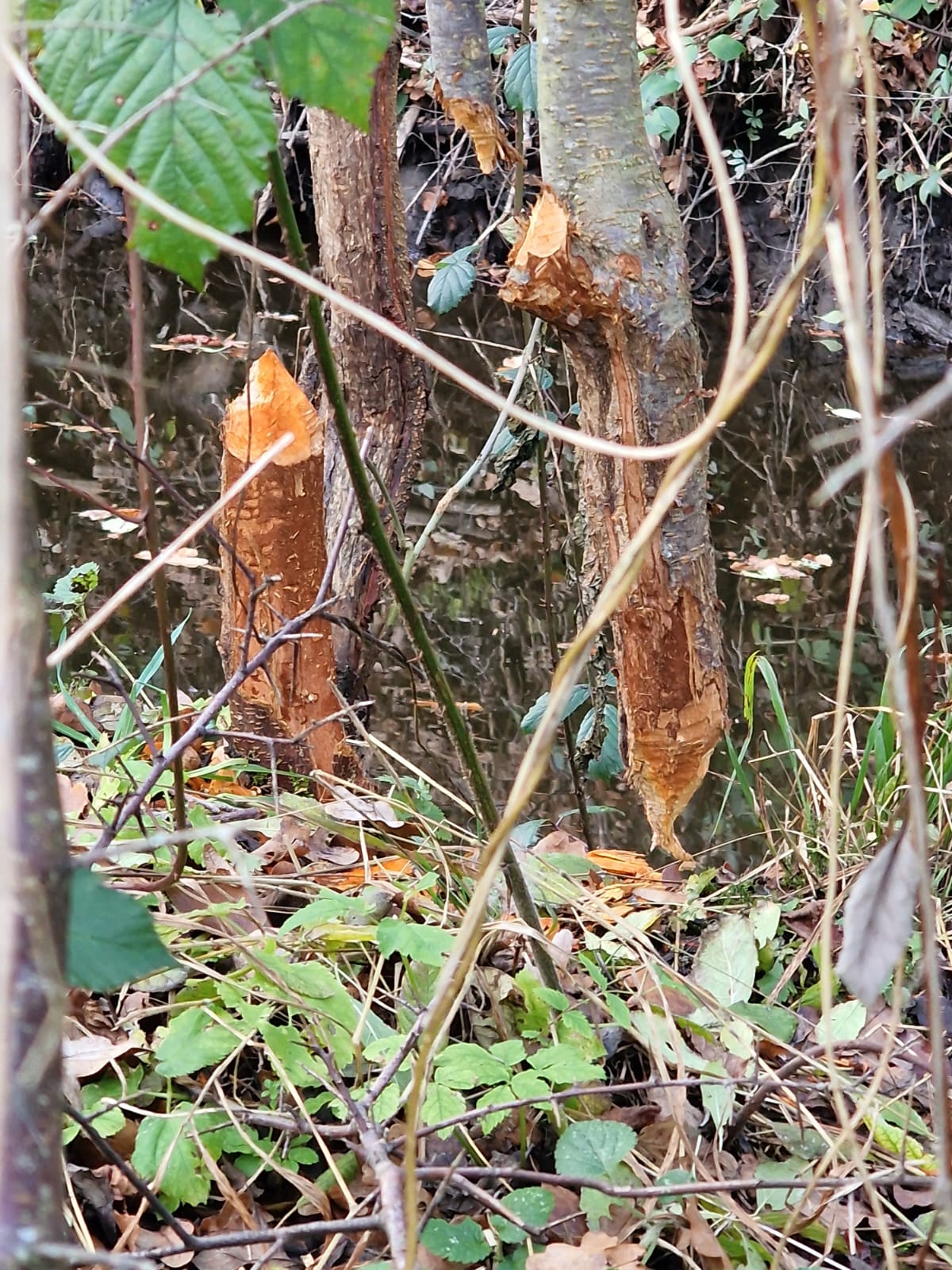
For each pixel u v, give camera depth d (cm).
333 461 216
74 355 452
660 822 173
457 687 276
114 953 69
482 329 504
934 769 181
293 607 170
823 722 260
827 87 64
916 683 74
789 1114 127
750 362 66
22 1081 43
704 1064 128
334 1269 106
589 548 187
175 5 66
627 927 146
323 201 209
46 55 66
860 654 290
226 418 166
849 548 346
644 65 400
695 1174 115
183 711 182
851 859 173
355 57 67
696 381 154
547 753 66
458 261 241
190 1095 119
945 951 157
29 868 46
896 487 71
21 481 43
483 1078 111
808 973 159
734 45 405
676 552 156
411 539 342
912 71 486
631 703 166
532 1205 104
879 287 68
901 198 495
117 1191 108
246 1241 91
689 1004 141
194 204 64
